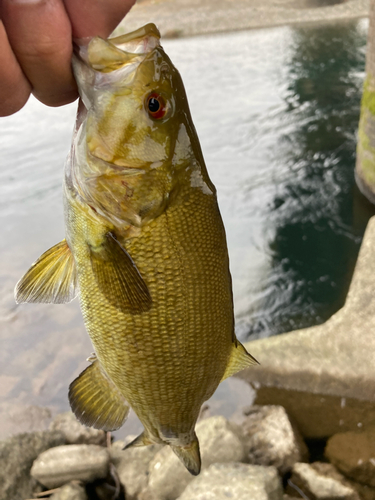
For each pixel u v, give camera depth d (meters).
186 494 0.44
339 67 2.49
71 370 0.73
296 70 2.56
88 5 0.17
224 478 0.45
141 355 0.23
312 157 1.48
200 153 0.23
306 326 0.78
